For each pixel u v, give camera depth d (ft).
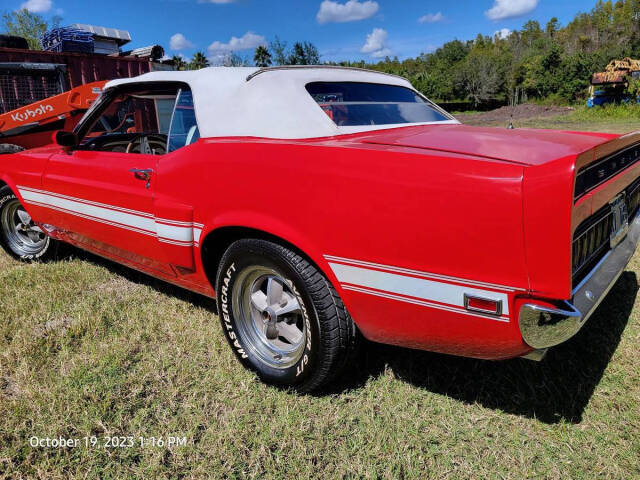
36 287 11.34
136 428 6.83
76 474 6.07
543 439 6.52
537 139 6.80
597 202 5.98
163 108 9.46
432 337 6.17
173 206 8.05
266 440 6.57
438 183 5.58
